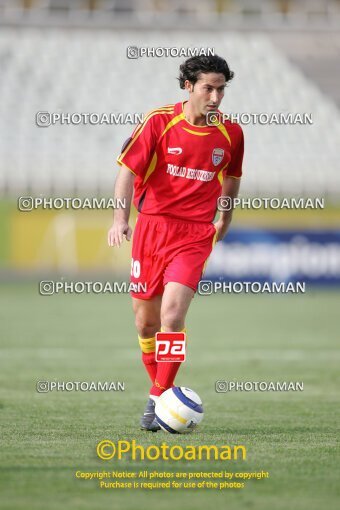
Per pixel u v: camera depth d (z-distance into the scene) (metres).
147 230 18.83
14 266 68.25
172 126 18.58
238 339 41.25
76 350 36.56
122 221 18.00
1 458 15.61
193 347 38.22
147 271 18.95
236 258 64.00
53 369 30.95
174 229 18.64
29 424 19.77
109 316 51.62
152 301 19.19
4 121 86.38
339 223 66.75
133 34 98.44
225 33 99.12
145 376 29.48
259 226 64.62
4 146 83.81
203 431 18.88
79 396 24.83
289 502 12.68
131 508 12.34
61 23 99.06
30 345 38.09
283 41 99.00
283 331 44.69
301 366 32.12
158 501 12.80
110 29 98.69
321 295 64.88
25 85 90.88
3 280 68.50
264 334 43.34
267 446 16.98
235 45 97.69
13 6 101.31
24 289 66.31
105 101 89.38
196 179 18.69
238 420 20.70
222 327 46.66
